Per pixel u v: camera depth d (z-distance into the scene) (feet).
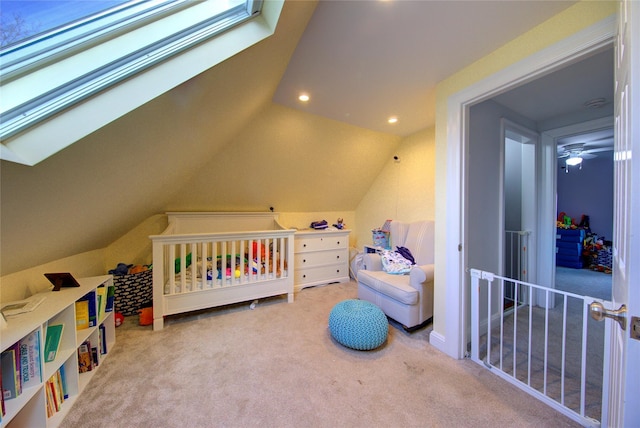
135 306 8.20
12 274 4.57
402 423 4.03
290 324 7.52
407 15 4.22
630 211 1.69
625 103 2.07
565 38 4.09
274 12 3.73
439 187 6.31
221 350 6.10
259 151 9.32
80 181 3.84
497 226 7.56
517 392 4.72
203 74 3.81
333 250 11.75
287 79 6.45
